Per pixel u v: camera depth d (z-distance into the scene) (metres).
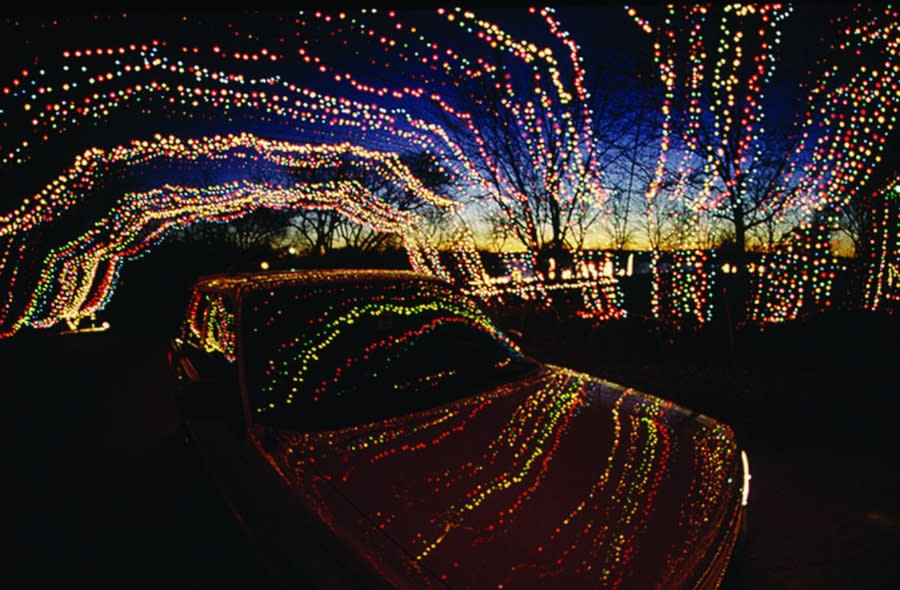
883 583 2.50
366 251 18.12
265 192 10.38
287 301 3.01
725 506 1.87
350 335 2.93
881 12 4.74
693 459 2.06
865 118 5.01
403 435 2.19
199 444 3.05
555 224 7.22
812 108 5.45
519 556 1.52
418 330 3.12
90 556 3.20
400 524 1.67
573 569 1.48
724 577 1.67
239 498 2.29
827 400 4.88
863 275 6.78
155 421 5.90
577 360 6.87
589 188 6.50
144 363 9.70
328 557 1.69
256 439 2.28
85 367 9.45
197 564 3.01
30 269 12.83
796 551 2.79
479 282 9.23
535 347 7.67
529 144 6.53
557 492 1.79
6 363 9.98
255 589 2.33
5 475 4.58
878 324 6.47
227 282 3.61
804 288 6.66
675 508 1.76
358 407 2.43
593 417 2.36
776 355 6.38
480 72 5.37
